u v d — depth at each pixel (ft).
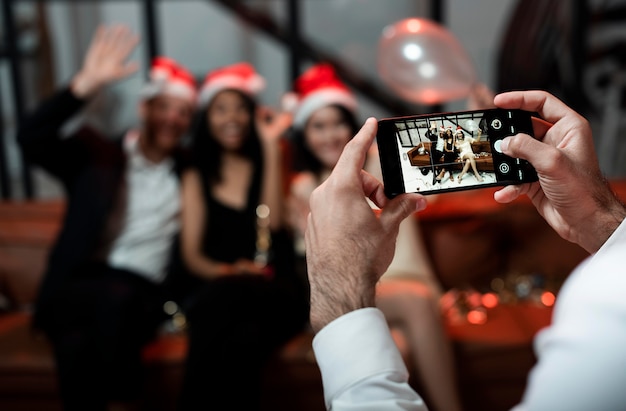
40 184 9.85
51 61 9.80
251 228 6.80
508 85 8.95
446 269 7.09
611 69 8.71
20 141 6.26
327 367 1.89
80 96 6.20
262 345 5.61
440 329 5.74
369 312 1.92
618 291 1.15
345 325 1.90
